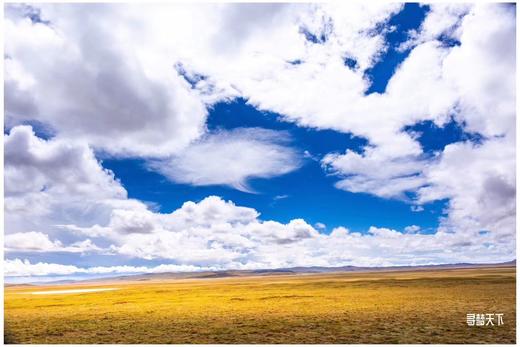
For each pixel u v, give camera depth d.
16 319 31.00
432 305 33.81
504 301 35.56
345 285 61.41
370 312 30.80
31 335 24.84
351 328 25.11
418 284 57.56
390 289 50.69
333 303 36.94
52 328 26.98
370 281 70.50
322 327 25.58
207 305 38.22
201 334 24.30
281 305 36.56
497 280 60.47
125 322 28.86
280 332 24.41
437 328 24.86
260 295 47.84
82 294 61.84
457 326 25.36
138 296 52.56
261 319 28.89
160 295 53.06
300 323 27.05
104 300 46.88
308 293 48.62
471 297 39.06
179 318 30.16
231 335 23.86
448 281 61.66
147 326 27.11
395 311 30.98
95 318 30.94
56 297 54.50
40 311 35.94
